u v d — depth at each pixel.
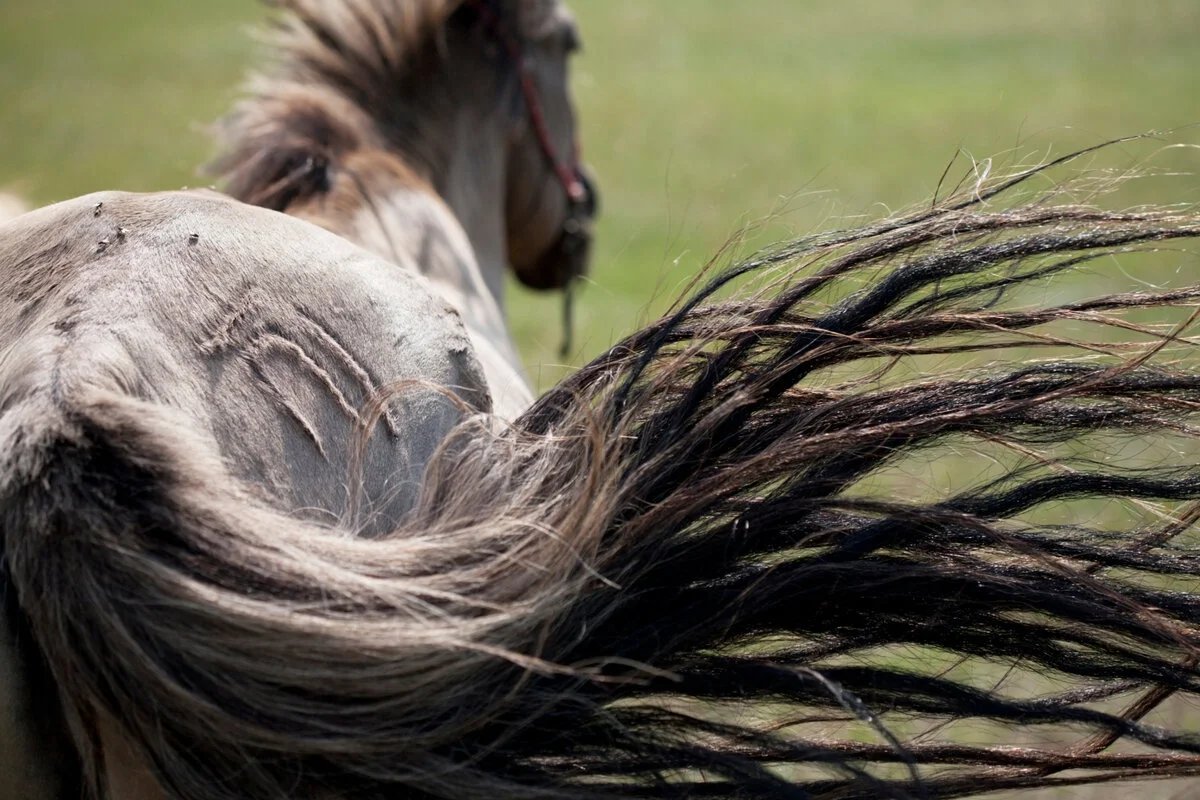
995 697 3.02
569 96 7.14
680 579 3.02
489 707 2.72
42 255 3.08
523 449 3.11
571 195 7.25
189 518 2.55
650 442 3.11
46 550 2.54
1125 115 20.78
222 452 2.84
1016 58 28.97
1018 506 3.22
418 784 2.66
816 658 3.08
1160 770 3.10
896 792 2.82
